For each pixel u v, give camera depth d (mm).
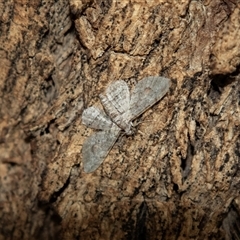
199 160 142
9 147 159
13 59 150
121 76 141
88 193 146
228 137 141
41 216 158
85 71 143
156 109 141
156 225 145
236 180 142
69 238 147
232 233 146
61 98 147
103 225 146
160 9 136
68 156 145
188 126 142
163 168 144
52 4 145
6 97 155
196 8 137
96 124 143
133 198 146
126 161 144
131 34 138
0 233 159
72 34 147
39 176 155
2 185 160
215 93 142
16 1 144
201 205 144
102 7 138
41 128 151
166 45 139
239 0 135
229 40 136
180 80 139
